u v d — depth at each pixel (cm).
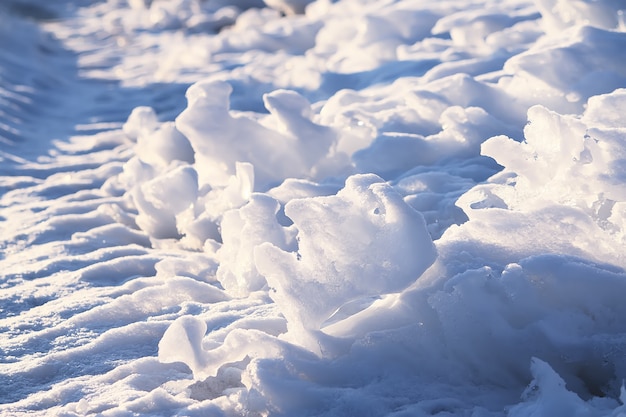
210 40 1042
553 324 207
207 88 396
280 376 207
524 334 207
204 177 399
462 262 221
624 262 220
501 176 332
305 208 211
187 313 270
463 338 210
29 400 220
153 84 863
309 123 402
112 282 320
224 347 210
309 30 976
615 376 204
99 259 347
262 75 711
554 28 494
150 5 1750
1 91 802
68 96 874
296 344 216
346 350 214
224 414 203
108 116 741
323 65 723
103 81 948
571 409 181
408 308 217
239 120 398
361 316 222
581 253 224
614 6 464
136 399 212
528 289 210
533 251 226
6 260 359
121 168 520
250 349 210
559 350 204
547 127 233
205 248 341
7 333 269
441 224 305
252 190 355
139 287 302
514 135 379
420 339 212
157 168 452
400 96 459
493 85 420
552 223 227
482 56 570
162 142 482
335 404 199
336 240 210
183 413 202
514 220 229
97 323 271
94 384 227
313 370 208
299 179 394
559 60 391
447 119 390
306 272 212
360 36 695
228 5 1490
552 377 189
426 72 553
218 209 361
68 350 249
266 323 244
